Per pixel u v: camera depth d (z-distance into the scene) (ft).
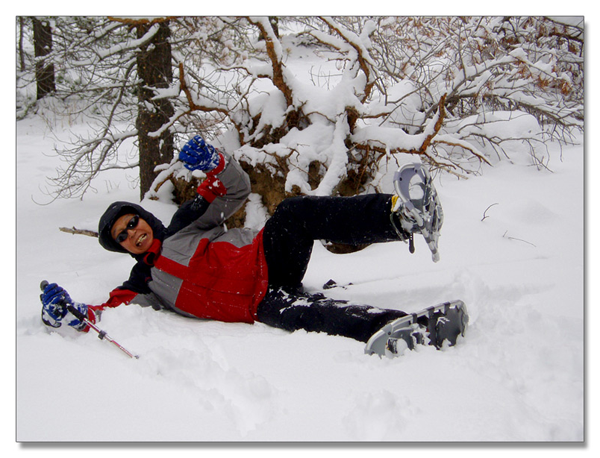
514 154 18.99
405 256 13.17
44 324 9.57
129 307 9.93
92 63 18.97
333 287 11.60
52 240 17.12
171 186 19.24
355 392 7.03
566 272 11.57
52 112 36.06
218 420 6.66
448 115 19.61
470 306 10.64
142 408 6.97
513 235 13.91
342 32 15.25
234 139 17.54
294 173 14.93
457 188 17.11
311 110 15.71
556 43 22.67
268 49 15.43
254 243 10.44
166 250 10.44
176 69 20.49
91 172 21.24
